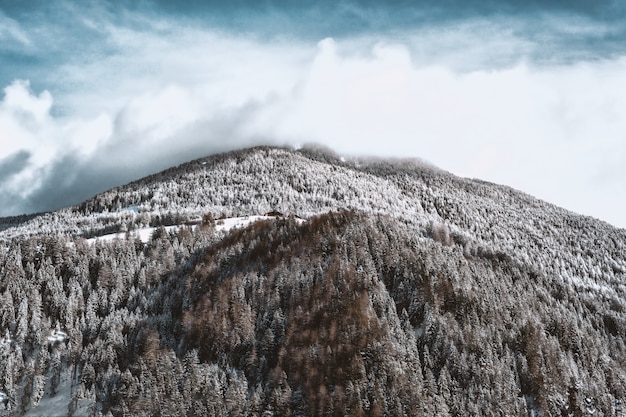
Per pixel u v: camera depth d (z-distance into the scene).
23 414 129.25
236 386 127.56
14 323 151.62
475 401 129.88
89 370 132.75
